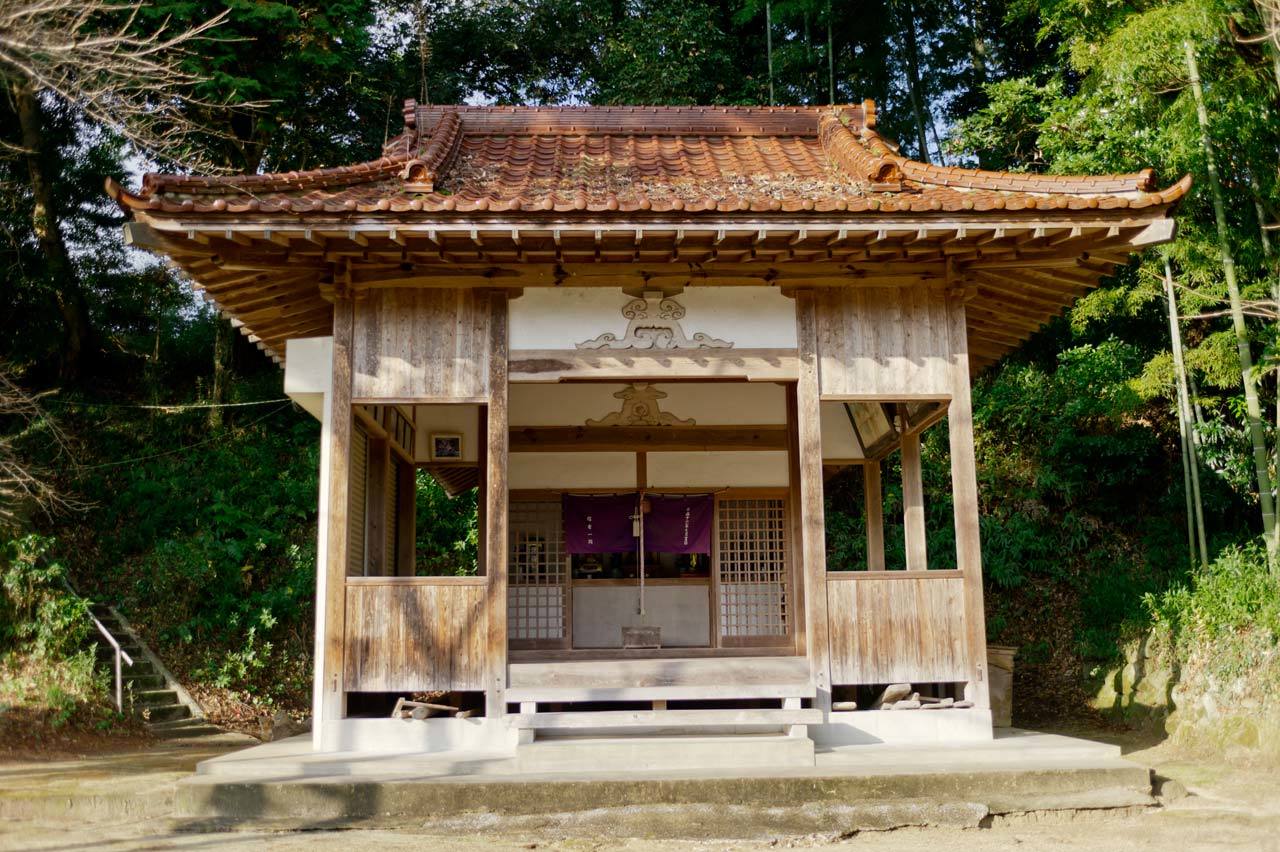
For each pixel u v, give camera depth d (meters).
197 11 15.41
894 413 10.28
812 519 7.94
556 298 8.16
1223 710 9.93
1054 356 17.33
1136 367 14.38
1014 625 14.41
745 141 10.58
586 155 9.95
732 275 8.20
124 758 10.04
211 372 20.05
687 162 9.73
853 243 7.65
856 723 7.73
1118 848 6.00
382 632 7.64
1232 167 10.68
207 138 17.38
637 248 7.62
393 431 10.16
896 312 8.23
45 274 17.81
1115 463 14.98
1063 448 15.07
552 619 10.59
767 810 6.55
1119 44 9.89
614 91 21.03
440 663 7.62
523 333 8.10
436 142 9.34
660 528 10.65
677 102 20.25
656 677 7.71
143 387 18.92
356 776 6.84
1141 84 10.68
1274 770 8.65
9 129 17.62
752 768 6.96
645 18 21.95
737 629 10.52
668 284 8.20
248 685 13.86
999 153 17.77
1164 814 6.87
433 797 6.58
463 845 6.18
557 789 6.57
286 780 6.73
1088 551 14.83
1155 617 11.63
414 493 11.13
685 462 10.78
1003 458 15.83
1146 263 12.40
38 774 8.72
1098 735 11.15
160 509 15.58
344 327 7.96
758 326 8.21
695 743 7.17
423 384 7.95
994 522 14.95
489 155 9.84
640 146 10.36
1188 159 10.62
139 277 19.44
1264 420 12.13
